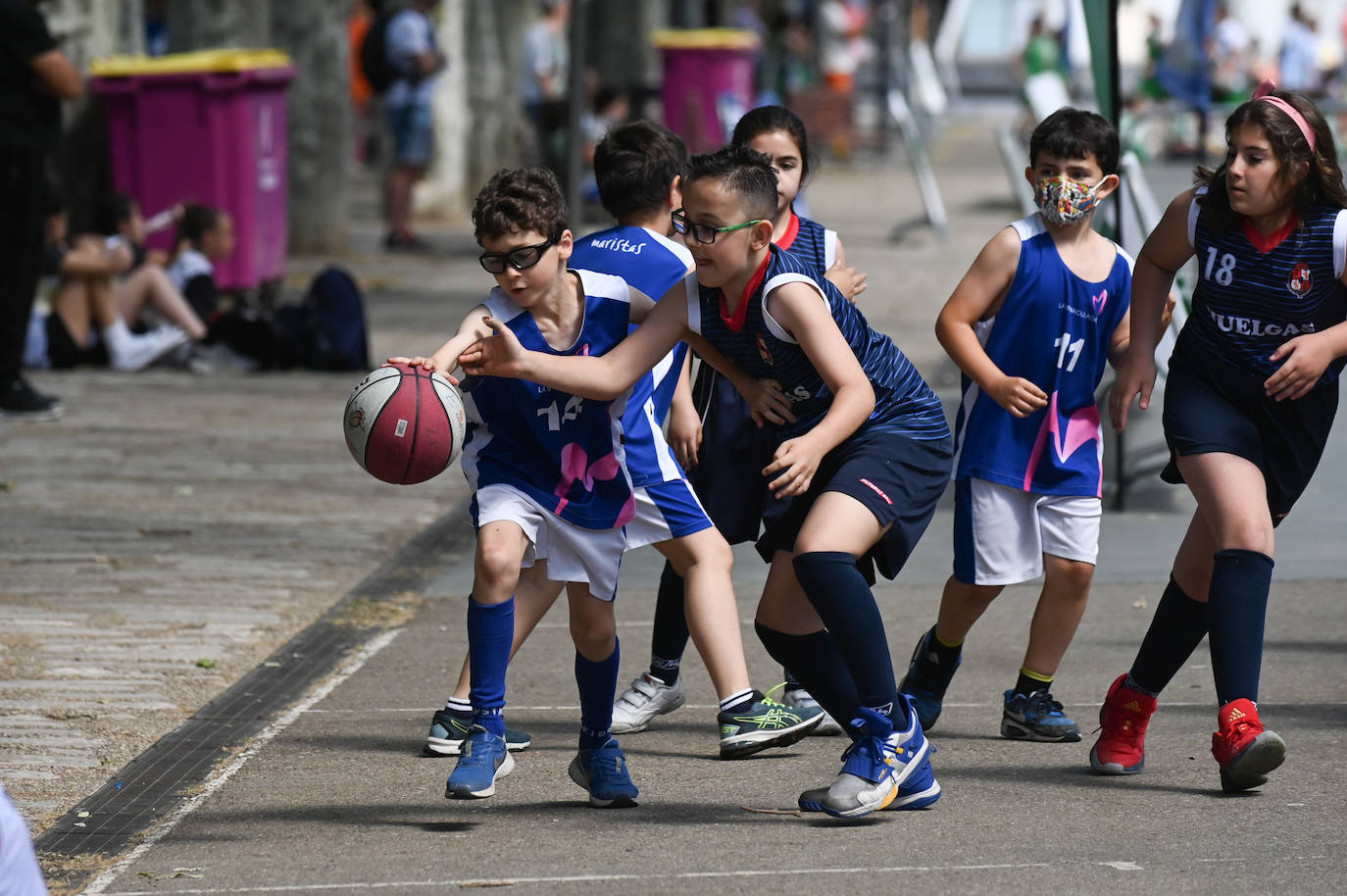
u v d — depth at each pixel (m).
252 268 37.28
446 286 43.38
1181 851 11.10
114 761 13.52
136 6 42.53
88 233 35.16
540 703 15.21
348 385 31.23
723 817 12.07
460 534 21.62
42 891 7.81
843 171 75.38
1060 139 13.20
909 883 10.58
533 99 66.50
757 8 103.25
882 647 11.40
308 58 48.34
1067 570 13.62
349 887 10.73
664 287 12.48
